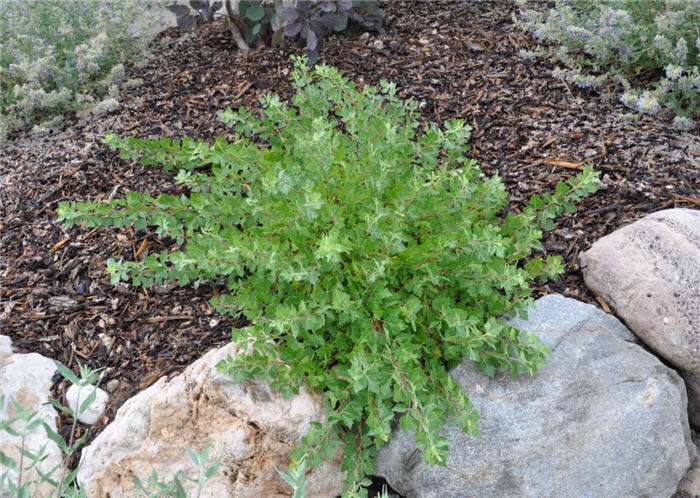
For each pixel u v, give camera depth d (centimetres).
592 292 317
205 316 322
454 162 386
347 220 295
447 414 267
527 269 287
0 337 316
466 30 514
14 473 267
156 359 306
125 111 473
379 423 238
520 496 255
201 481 170
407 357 245
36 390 297
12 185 418
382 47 506
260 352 274
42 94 462
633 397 269
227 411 267
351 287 270
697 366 281
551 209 304
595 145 396
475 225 274
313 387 271
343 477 275
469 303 292
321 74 347
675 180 367
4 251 370
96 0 534
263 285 281
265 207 277
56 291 341
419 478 263
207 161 318
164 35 568
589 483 257
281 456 264
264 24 524
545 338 282
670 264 291
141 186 401
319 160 289
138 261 351
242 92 472
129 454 268
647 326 290
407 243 289
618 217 349
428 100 446
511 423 262
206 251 269
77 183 409
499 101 439
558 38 457
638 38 434
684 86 396
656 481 261
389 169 292
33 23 508
